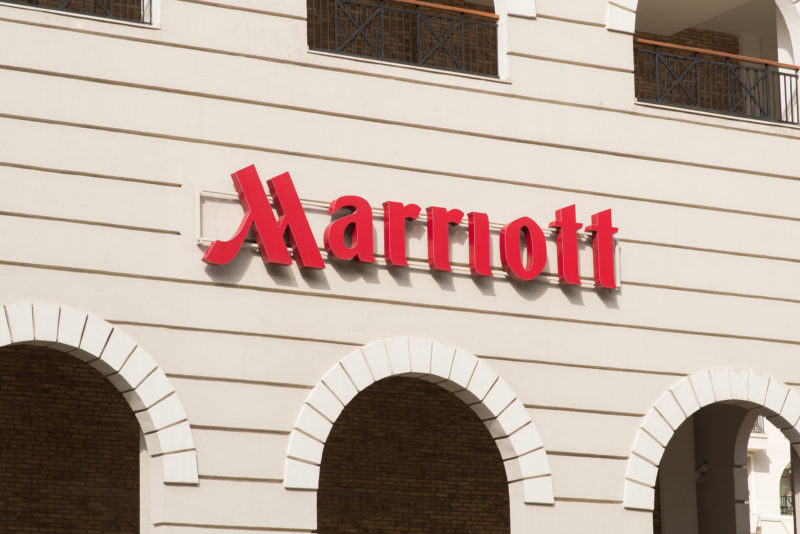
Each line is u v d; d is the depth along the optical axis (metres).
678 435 30.44
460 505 29.17
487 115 24.22
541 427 23.69
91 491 26.02
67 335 20.47
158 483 20.91
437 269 23.11
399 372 22.66
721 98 31.97
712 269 25.70
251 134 22.30
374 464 28.52
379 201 23.11
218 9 22.42
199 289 21.50
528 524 23.30
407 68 23.72
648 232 25.25
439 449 29.22
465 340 23.33
